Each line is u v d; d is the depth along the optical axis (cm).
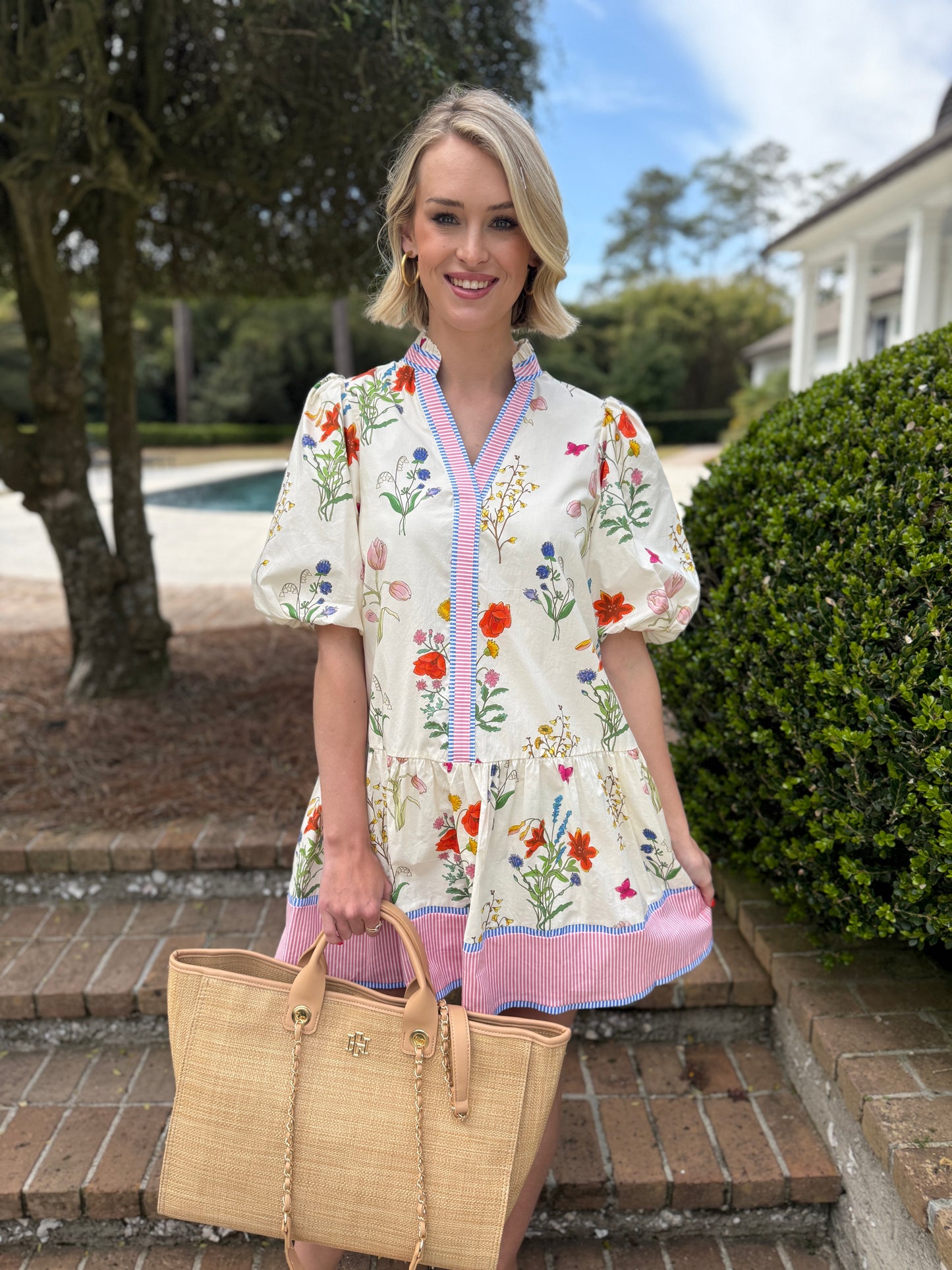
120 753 291
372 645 120
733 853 211
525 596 115
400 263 121
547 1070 109
